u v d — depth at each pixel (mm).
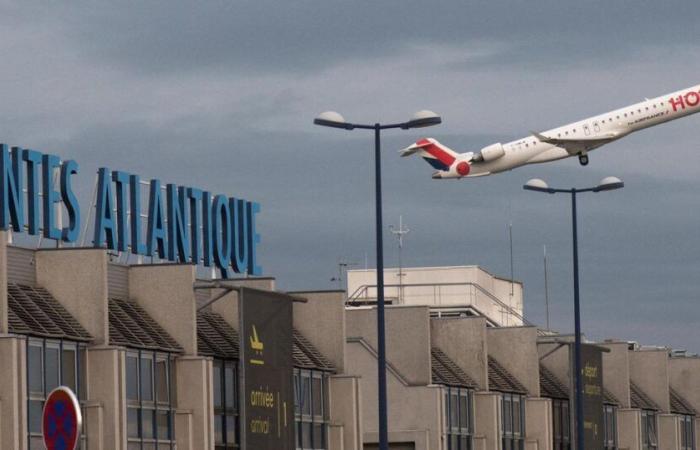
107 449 150250
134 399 158250
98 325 152125
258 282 186500
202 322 179375
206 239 185250
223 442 174625
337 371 197500
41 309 148375
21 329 141500
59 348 147375
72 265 153125
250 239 195125
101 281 152500
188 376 165875
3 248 139750
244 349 167375
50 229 157125
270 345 172500
